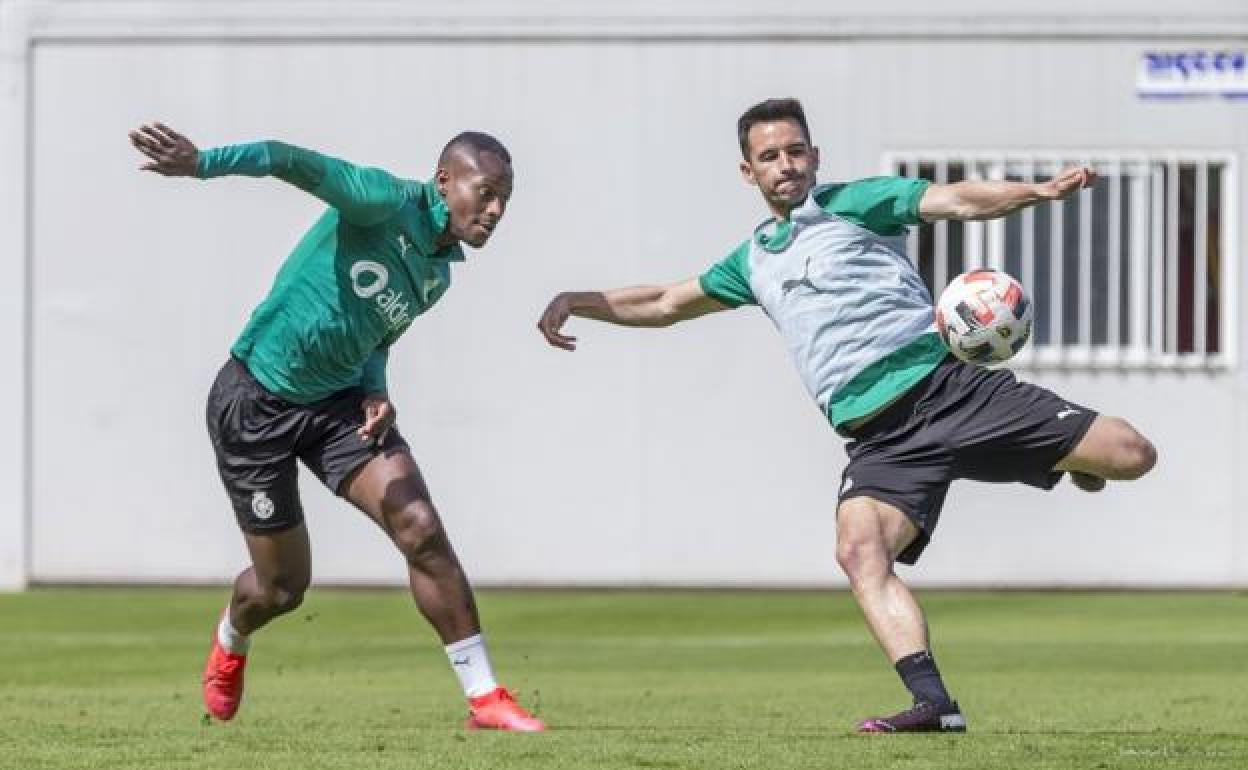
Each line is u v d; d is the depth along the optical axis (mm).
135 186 68812
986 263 67938
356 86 68250
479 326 68250
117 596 66750
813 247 30781
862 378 30547
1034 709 38688
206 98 68500
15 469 69438
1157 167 67688
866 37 67500
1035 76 67500
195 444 69188
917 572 68625
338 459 32094
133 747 28250
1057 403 30297
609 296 33625
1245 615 61500
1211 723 35375
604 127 67875
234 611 33938
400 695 42625
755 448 68312
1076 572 68312
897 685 45094
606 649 54531
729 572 68500
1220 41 67438
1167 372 68000
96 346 69125
